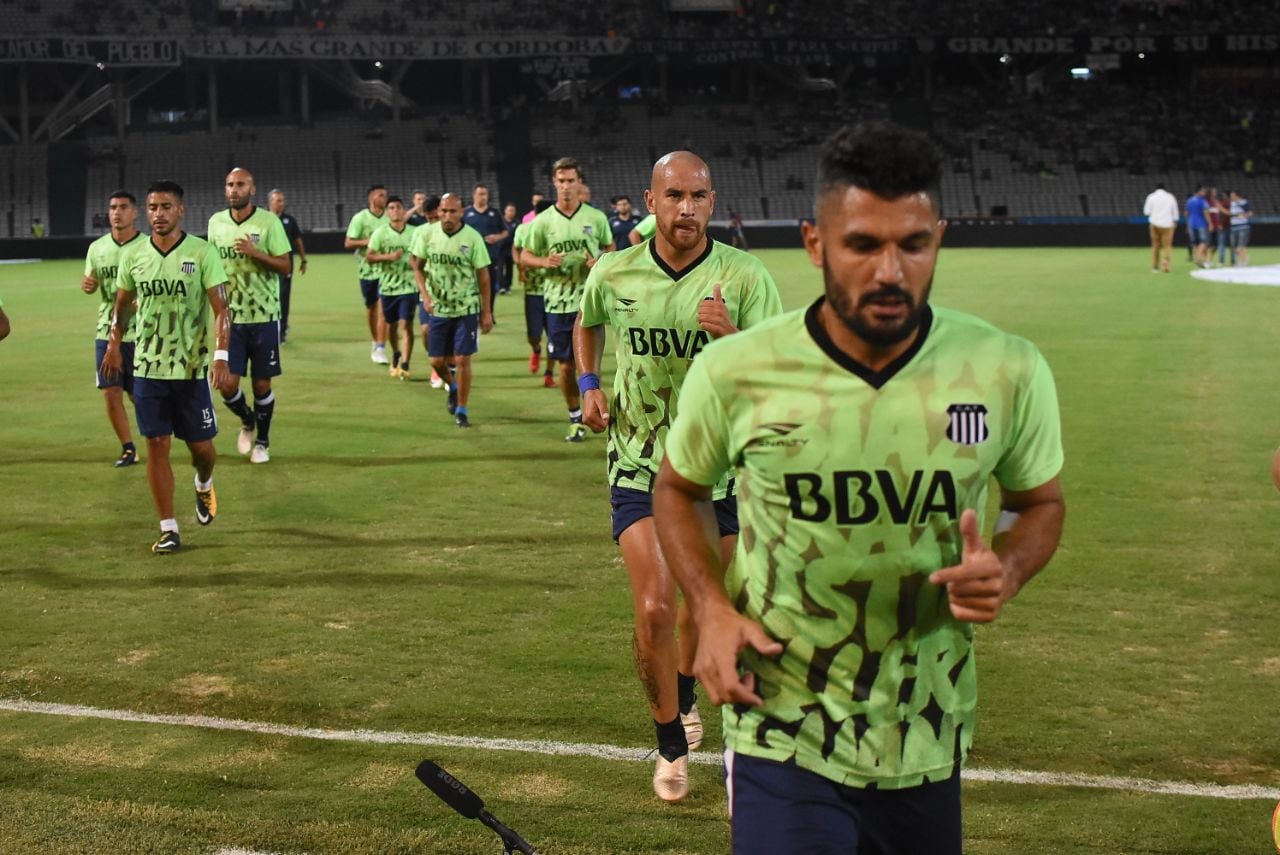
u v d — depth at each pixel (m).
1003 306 21.45
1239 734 4.64
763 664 2.51
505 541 7.52
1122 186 50.34
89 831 3.96
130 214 9.59
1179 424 10.97
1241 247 32.69
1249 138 51.56
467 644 5.71
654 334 4.61
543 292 14.73
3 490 9.01
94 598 6.45
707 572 2.54
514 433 11.20
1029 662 5.41
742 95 54.88
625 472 4.64
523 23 49.25
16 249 41.84
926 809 2.53
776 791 2.50
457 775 4.38
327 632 5.89
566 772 4.41
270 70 51.41
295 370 15.50
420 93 54.75
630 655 5.56
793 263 34.91
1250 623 5.91
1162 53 52.78
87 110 47.94
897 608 2.45
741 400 2.44
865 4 50.91
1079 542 7.31
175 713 4.96
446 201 11.38
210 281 7.35
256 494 8.84
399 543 7.48
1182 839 3.86
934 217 2.24
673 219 4.59
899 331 2.27
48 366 16.02
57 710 4.99
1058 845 3.84
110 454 10.37
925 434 2.37
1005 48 48.16
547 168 50.03
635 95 55.34
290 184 48.44
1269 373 13.88
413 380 14.68
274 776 4.38
